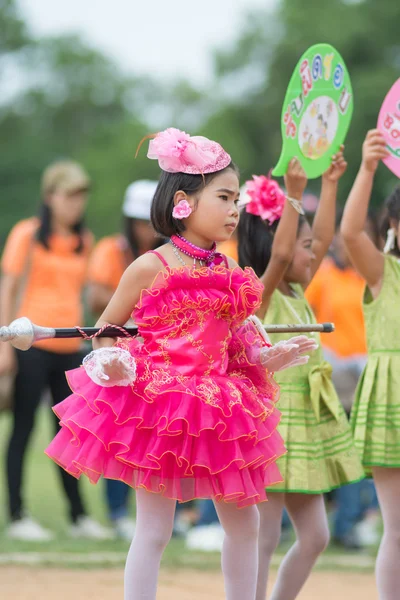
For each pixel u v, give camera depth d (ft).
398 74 158.61
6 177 209.77
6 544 31.37
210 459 17.15
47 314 33.04
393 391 21.49
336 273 34.42
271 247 22.24
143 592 17.34
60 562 29.04
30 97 241.14
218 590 26.17
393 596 20.92
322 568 29.73
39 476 48.08
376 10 170.09
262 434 17.69
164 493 17.20
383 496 21.49
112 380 16.99
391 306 21.90
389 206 22.68
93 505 40.29
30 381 32.83
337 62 22.72
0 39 240.53
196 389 17.22
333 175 23.08
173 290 17.67
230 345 18.47
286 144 21.02
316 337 22.08
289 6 186.60
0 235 199.21
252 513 18.16
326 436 21.53
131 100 254.47
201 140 18.38
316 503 21.13
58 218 33.42
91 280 35.22
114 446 17.31
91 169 213.25
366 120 150.92
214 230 18.19
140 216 33.86
